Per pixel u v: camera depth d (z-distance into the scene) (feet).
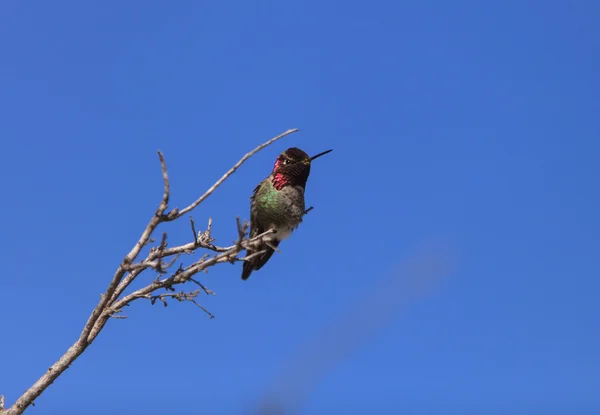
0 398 31.14
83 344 32.19
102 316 32.37
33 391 31.27
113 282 30.89
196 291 32.17
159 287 31.99
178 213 30.09
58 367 31.81
